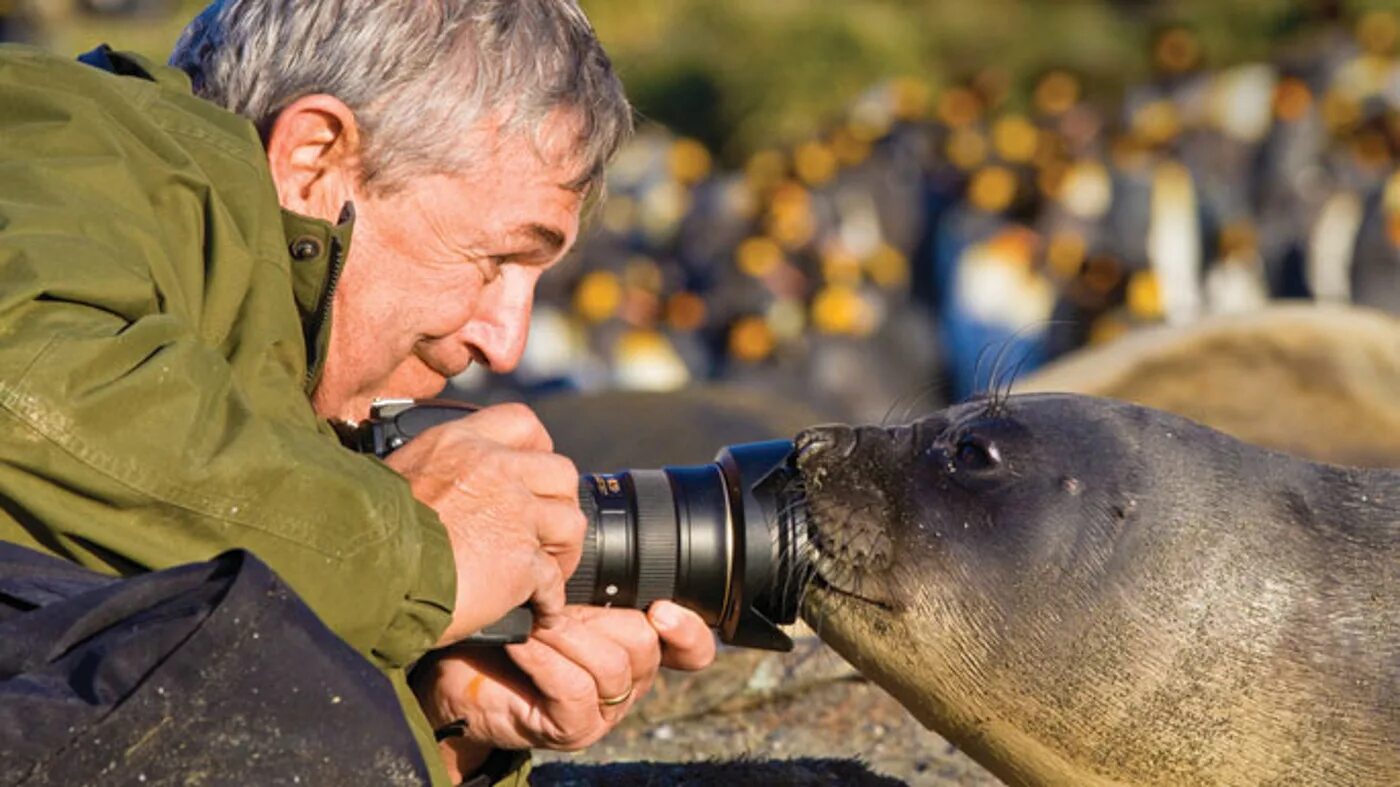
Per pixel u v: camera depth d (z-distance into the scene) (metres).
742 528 4.68
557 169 4.50
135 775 3.44
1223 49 26.41
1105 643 5.01
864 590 5.02
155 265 3.96
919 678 5.14
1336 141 23.03
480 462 4.16
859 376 18.94
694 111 25.84
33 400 3.60
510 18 4.41
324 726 3.52
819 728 6.36
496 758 4.77
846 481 5.02
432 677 4.66
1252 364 11.14
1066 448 5.16
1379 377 11.06
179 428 3.70
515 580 4.12
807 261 19.56
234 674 3.48
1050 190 21.53
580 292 18.73
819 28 26.02
